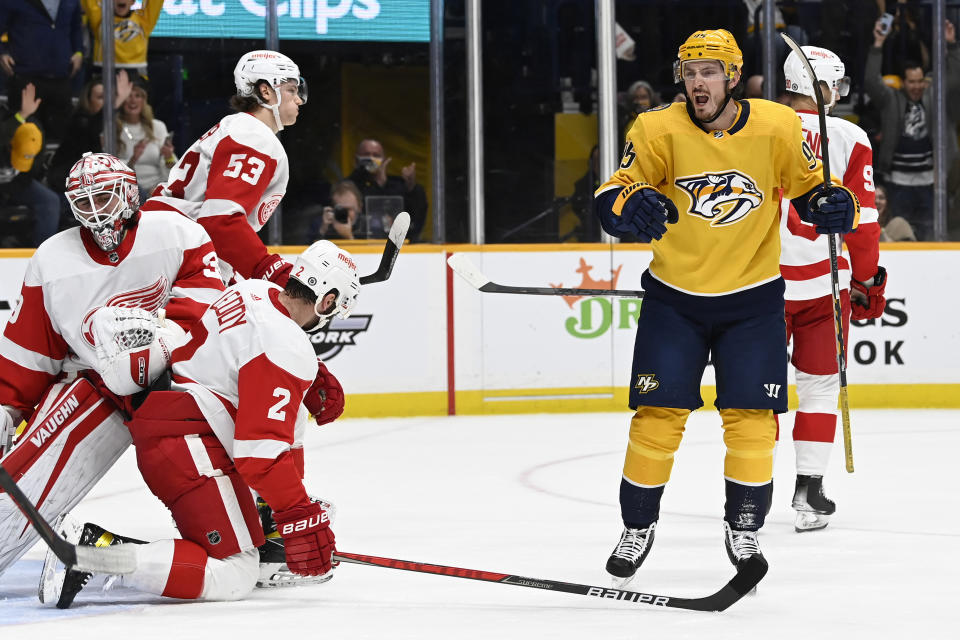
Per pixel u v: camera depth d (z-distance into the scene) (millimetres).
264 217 13969
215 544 10484
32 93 27203
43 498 10852
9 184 27312
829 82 15305
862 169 15164
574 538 13773
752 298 10914
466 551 13008
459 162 29391
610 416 26875
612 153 29328
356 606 10414
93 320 10664
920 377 28188
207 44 28156
